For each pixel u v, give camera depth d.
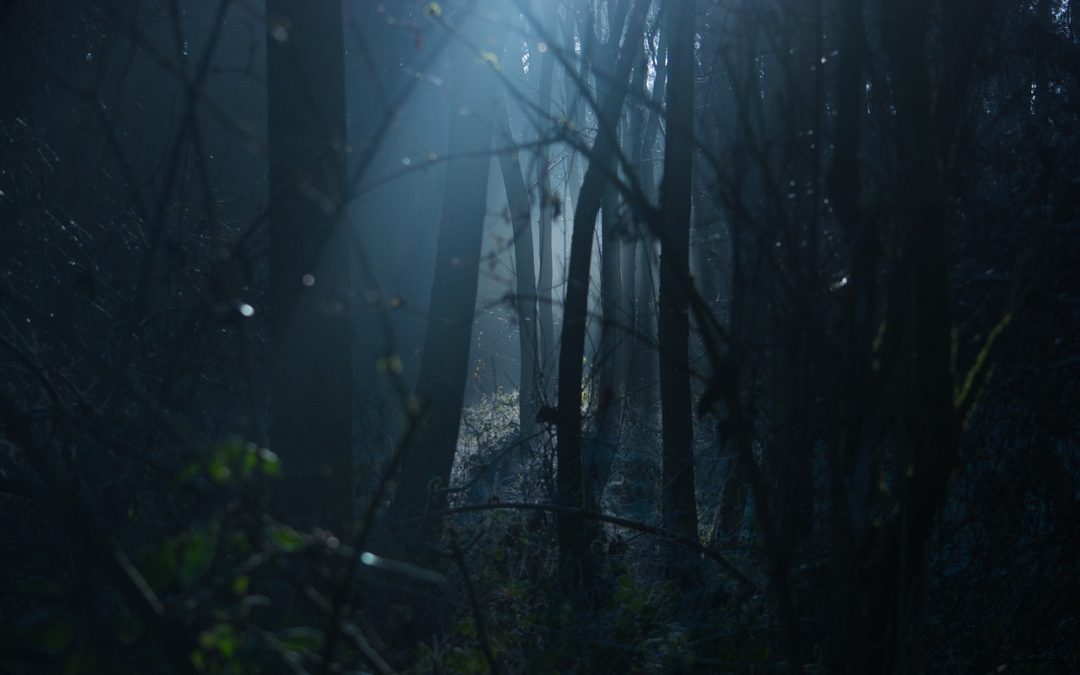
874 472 3.93
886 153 3.92
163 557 2.71
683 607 6.69
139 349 6.13
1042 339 5.02
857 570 3.75
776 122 4.46
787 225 3.65
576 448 7.40
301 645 2.81
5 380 5.93
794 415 3.98
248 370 3.23
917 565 3.85
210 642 2.72
